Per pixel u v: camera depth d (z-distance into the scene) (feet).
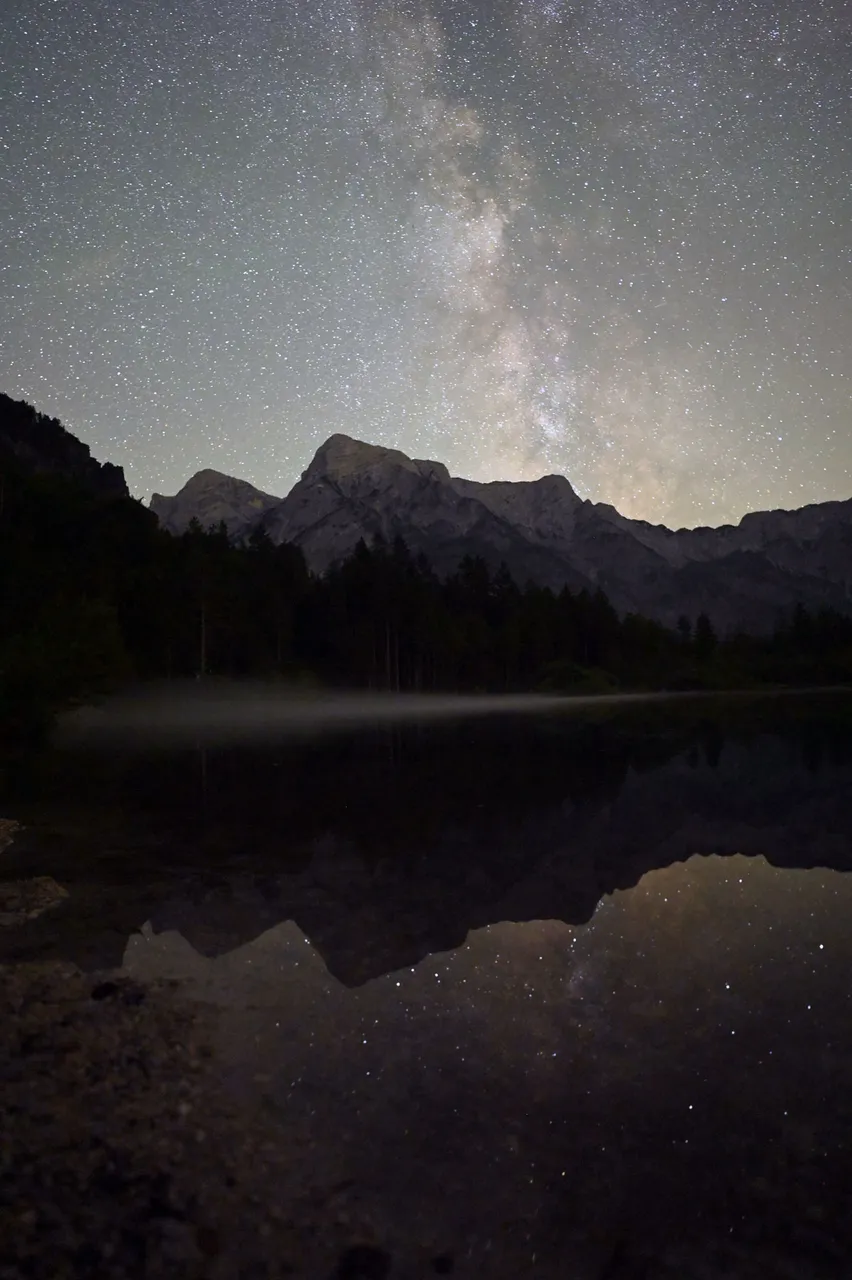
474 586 369.91
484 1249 11.38
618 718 152.35
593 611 372.17
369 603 284.41
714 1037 18.34
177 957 23.68
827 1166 13.38
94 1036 18.08
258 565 275.80
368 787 58.59
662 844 39.27
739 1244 11.54
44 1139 13.96
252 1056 17.24
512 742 97.66
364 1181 12.88
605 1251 11.38
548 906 28.99
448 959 23.62
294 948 24.49
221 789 57.88
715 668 385.29
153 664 193.47
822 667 417.69
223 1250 11.30
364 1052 17.49
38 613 131.23
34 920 27.27
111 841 39.99
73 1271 10.86
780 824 43.78
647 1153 13.79
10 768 71.97
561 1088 15.92
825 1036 18.35
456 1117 14.88
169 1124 14.48
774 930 26.37
